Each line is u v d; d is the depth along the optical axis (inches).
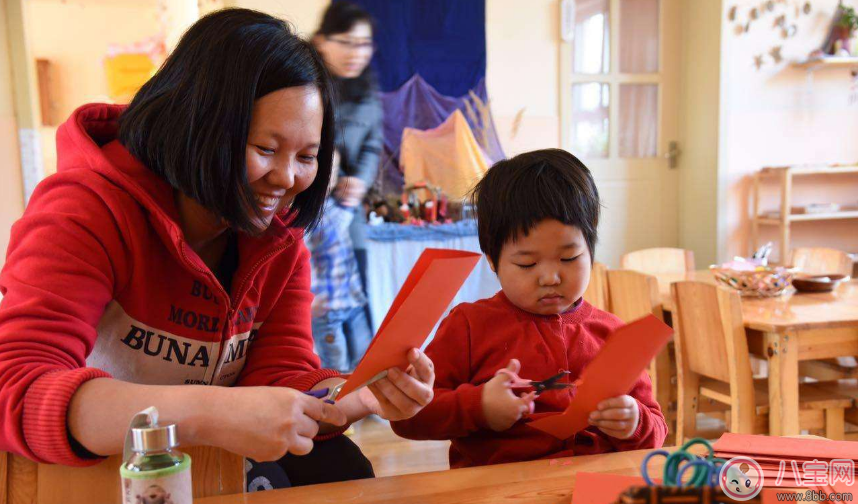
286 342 46.6
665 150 182.1
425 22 153.2
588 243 45.0
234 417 28.5
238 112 33.1
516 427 45.9
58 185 36.8
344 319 141.2
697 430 119.4
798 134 175.9
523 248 44.0
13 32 142.1
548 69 168.2
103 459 30.0
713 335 91.4
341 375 44.4
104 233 35.6
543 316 48.1
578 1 170.6
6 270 34.0
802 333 84.9
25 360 29.9
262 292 46.3
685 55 179.2
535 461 36.1
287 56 34.4
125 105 41.6
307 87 35.2
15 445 28.8
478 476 33.9
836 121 177.6
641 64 178.1
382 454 111.8
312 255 138.6
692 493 22.9
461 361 48.3
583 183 44.8
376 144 149.2
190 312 40.7
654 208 183.0
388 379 33.8
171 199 38.8
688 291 94.5
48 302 32.0
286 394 29.3
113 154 38.4
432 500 31.0
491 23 162.7
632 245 182.1
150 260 38.4
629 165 179.3
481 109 157.8
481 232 47.5
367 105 148.6
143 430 24.4
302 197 42.1
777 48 171.8
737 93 170.7
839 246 180.1
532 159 46.4
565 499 31.0
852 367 104.4
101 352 38.8
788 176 165.0
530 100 167.5
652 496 22.8
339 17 147.1
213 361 42.2
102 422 28.1
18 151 144.8
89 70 176.4
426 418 43.8
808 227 178.1
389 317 29.1
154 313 39.4
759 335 90.9
